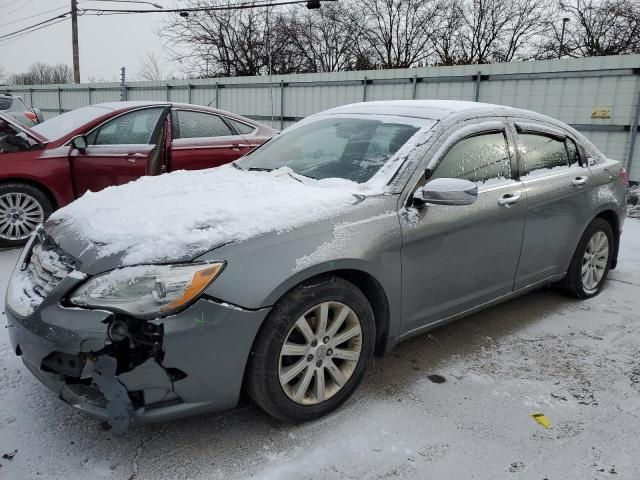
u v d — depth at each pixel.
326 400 2.65
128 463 2.31
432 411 2.75
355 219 2.69
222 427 2.58
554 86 10.34
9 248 5.46
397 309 2.90
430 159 3.08
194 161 6.21
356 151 3.31
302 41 33.22
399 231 2.82
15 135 5.41
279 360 2.43
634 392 2.98
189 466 2.30
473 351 3.43
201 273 2.21
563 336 3.69
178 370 2.21
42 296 2.35
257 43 32.75
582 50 26.06
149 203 2.74
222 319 2.23
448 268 3.12
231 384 2.32
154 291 2.17
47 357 2.24
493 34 30.52
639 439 2.56
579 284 4.28
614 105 9.62
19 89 25.80
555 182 3.83
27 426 2.53
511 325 3.86
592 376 3.14
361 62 32.72
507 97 11.05
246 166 3.83
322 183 3.07
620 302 4.36
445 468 2.33
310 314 2.56
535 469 2.34
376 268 2.71
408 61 32.16
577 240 4.14
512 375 3.14
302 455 2.39
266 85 15.79
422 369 3.19
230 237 2.34
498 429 2.61
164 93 19.19
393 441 2.50
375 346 2.98
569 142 4.16
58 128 5.92
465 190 2.79
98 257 2.29
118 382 2.15
